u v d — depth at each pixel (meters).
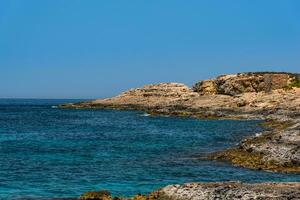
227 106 146.25
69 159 53.59
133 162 50.94
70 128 109.06
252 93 159.62
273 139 51.62
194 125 113.94
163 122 126.31
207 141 76.00
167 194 29.28
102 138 82.62
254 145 50.41
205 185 29.41
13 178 40.97
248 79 170.38
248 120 123.19
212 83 186.00
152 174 43.28
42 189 36.38
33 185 38.00
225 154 52.31
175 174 43.12
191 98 171.12
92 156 56.47
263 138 53.47
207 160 51.38
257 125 106.75
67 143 73.56
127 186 37.81
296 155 44.97
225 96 164.38
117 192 35.41
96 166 48.12
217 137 83.00
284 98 141.12
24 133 94.56
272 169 44.22
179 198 28.12
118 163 50.19
